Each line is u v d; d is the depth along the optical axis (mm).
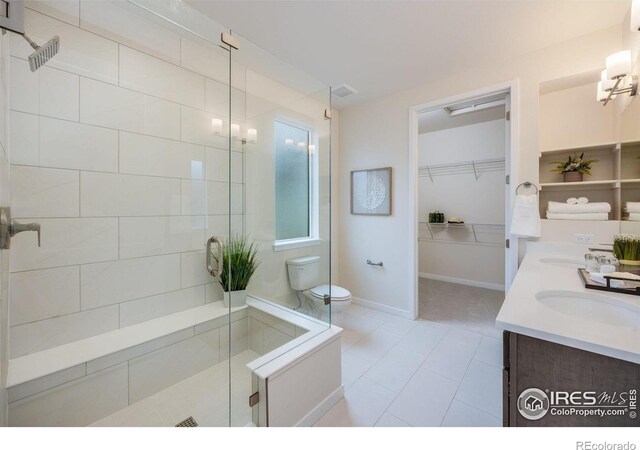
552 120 2207
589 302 1130
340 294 2496
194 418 1473
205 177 2078
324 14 1715
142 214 1804
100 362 1470
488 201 3900
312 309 1990
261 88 2342
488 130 3826
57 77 1470
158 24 1805
